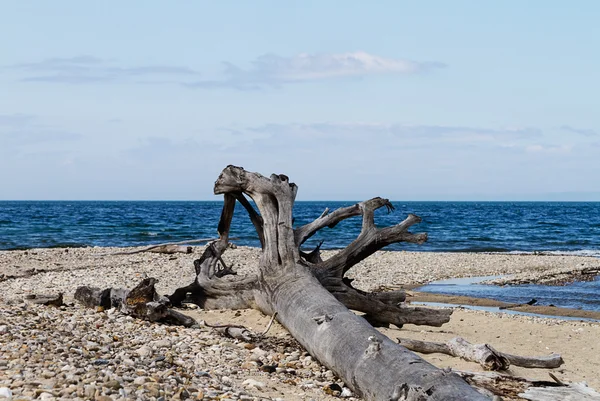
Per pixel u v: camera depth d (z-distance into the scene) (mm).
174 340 9344
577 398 7641
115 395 5848
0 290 15570
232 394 6684
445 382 6523
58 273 19375
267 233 11547
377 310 11578
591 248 38594
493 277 23516
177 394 6215
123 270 20219
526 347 11227
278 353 9375
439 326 11742
